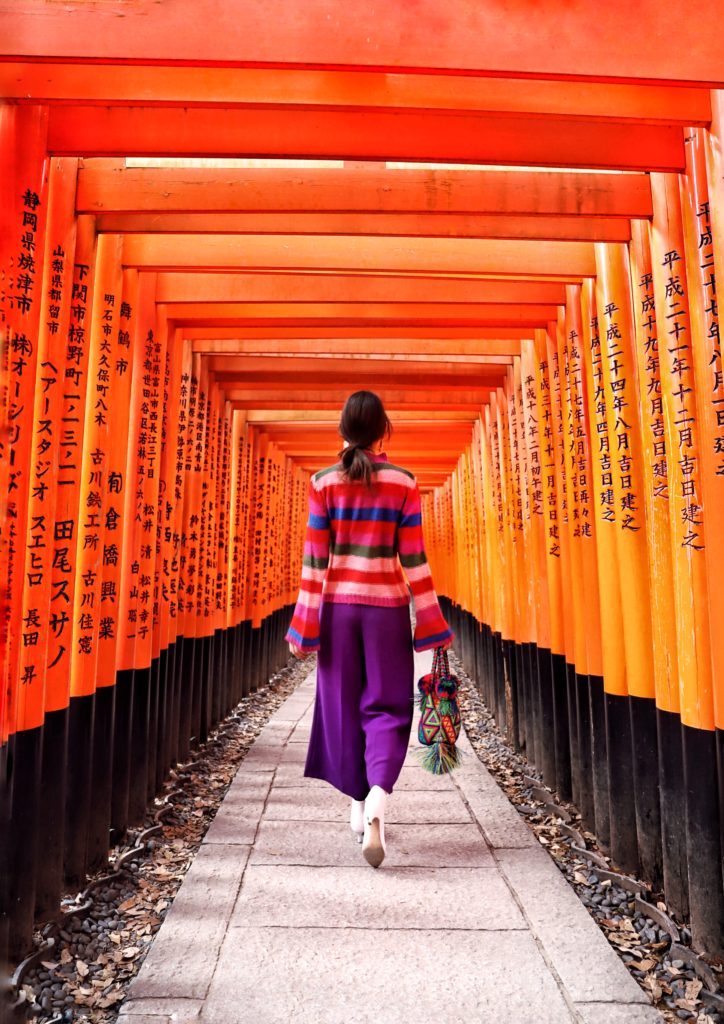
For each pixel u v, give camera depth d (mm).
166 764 3580
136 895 2363
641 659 2545
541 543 3926
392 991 1724
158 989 1718
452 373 4914
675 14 1626
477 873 2406
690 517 2119
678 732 2262
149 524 3289
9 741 1962
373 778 2148
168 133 2107
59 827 2191
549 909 2145
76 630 2539
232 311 3590
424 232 2668
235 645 5855
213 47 1548
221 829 2824
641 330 2498
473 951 1909
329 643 2371
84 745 2469
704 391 2002
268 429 6883
